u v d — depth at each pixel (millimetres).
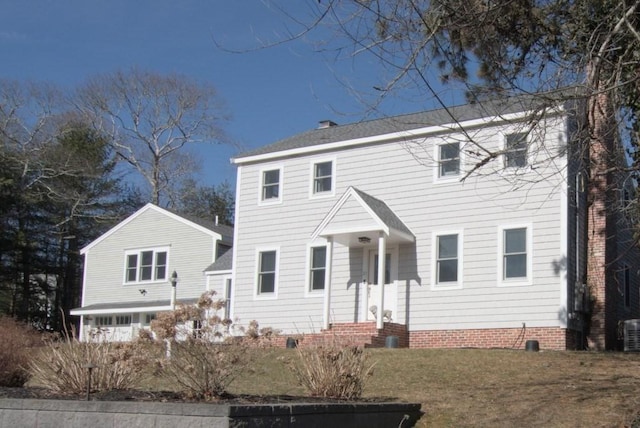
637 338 20109
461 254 21453
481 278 21016
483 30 10062
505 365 14867
